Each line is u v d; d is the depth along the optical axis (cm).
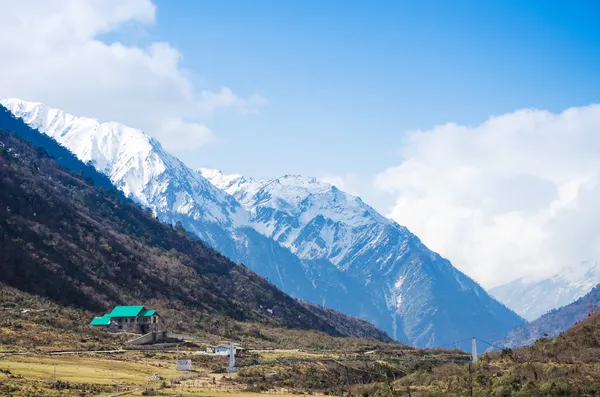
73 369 15362
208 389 14712
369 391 16300
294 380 17512
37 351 17500
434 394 14925
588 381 14538
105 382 14075
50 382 13112
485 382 15638
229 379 16550
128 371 16212
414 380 17075
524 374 15550
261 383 16375
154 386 14362
